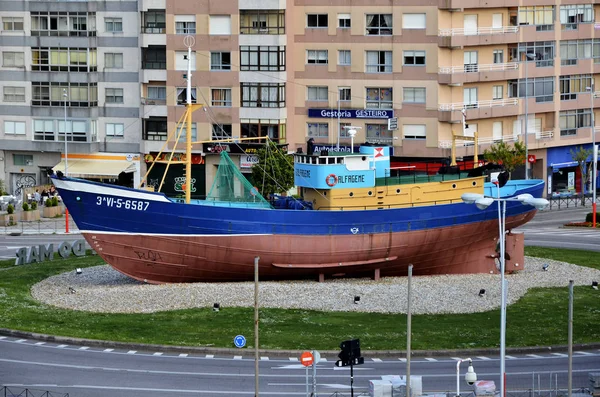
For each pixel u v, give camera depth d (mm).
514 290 98500
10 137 149125
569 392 62812
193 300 91250
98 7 146500
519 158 140500
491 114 146375
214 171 144625
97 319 84562
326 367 73312
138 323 83438
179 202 98250
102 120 148125
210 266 97938
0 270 103312
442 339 80312
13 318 83750
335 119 143375
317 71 143250
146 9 143875
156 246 96125
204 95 143375
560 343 79875
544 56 152625
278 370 72312
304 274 101000
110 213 95312
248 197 105125
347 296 93875
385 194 102625
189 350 76312
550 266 109188
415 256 103875
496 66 147625
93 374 70875
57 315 85625
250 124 142875
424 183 104188
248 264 98500
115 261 96625
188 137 97812
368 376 71312
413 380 64000
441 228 103750
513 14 149500
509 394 66875
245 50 142000
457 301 93125
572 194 158125
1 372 70938
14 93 148625
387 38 141625
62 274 101688
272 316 86438
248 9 141250
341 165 101062
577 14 155625
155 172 146625
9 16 147750
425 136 142375
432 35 141000
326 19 142500
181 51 143875
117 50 146750
